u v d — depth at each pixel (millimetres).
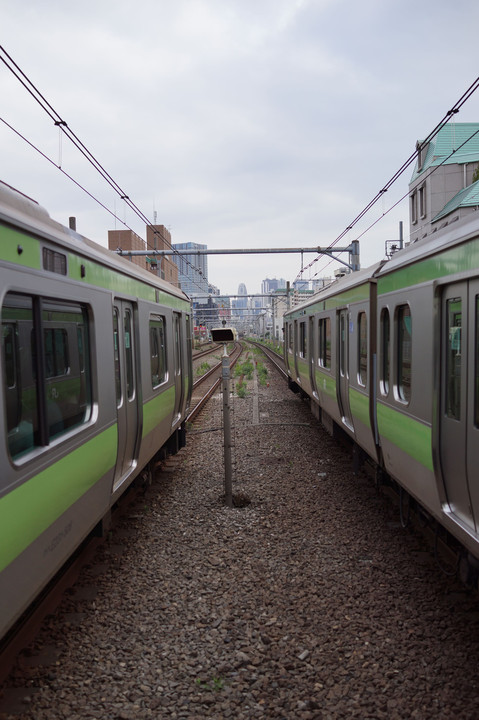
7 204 3365
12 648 3779
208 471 8734
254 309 67062
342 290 8703
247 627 4113
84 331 4578
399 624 4121
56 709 3225
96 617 4266
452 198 32406
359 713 3168
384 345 6328
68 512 4039
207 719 3146
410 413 5176
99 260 4934
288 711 3201
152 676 3537
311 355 12711
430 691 3344
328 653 3762
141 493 7574
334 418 9836
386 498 7164
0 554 2898
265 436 11445
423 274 4824
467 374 3904
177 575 5012
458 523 4176
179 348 9594
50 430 3783
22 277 3289
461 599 4488
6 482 2965
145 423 6730
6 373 3168
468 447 3910
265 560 5316
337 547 5621
